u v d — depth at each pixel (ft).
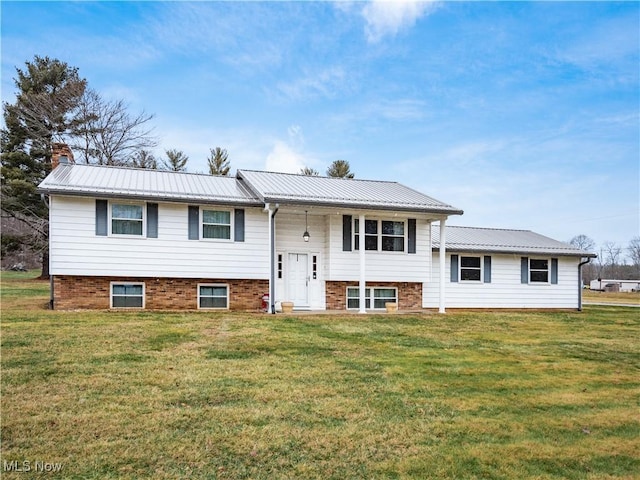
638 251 207.92
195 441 14.35
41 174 95.55
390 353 28.04
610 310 67.92
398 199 52.54
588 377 24.23
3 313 39.14
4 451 13.34
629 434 16.44
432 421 16.88
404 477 12.67
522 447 14.94
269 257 48.80
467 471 13.16
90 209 43.88
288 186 52.29
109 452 13.43
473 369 24.88
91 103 96.22
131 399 17.83
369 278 53.47
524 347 32.01
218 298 48.85
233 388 19.66
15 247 98.99
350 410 17.60
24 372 20.79
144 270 45.34
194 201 45.73
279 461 13.32
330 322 40.27
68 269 43.16
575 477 13.12
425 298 59.72
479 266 62.95
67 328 31.81
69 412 16.30
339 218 52.75
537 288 65.31
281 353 26.66
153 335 30.37
